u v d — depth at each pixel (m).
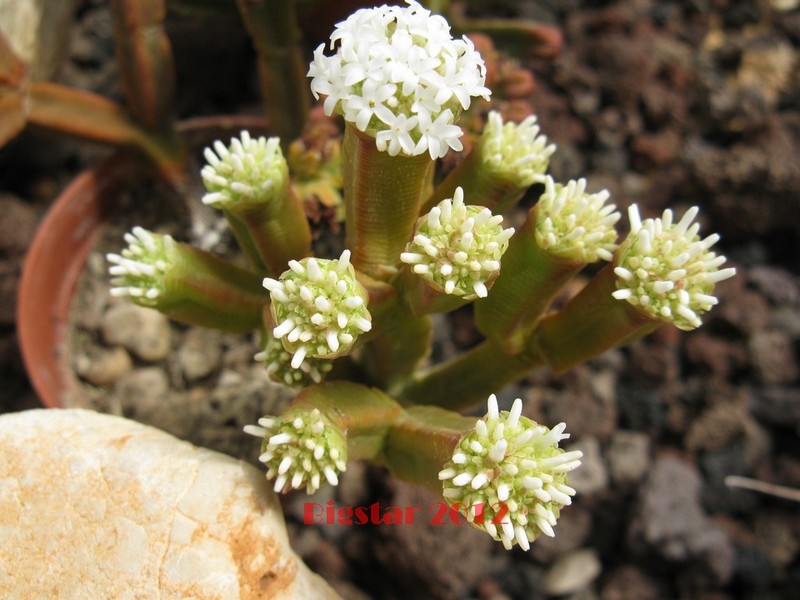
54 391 0.16
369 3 0.15
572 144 0.21
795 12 0.22
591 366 0.19
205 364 0.17
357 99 0.08
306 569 0.12
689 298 0.10
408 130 0.08
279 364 0.11
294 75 0.15
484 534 0.17
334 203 0.15
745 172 0.19
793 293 0.19
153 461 0.11
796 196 0.19
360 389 0.11
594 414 0.19
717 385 0.19
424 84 0.08
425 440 0.10
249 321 0.13
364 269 0.11
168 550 0.11
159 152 0.17
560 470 0.09
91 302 0.17
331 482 0.10
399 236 0.10
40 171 0.21
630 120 0.21
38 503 0.11
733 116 0.21
